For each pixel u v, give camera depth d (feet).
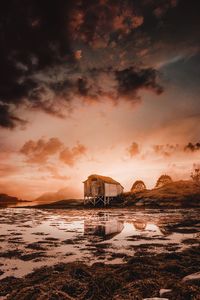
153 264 43.39
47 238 77.10
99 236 79.77
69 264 42.91
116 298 28.04
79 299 28.86
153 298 26.58
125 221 121.39
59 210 228.02
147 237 76.59
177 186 263.70
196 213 160.45
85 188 268.62
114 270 38.45
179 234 81.15
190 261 44.24
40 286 30.63
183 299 27.12
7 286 33.88
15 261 49.75
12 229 98.53
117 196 274.16
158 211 180.86
